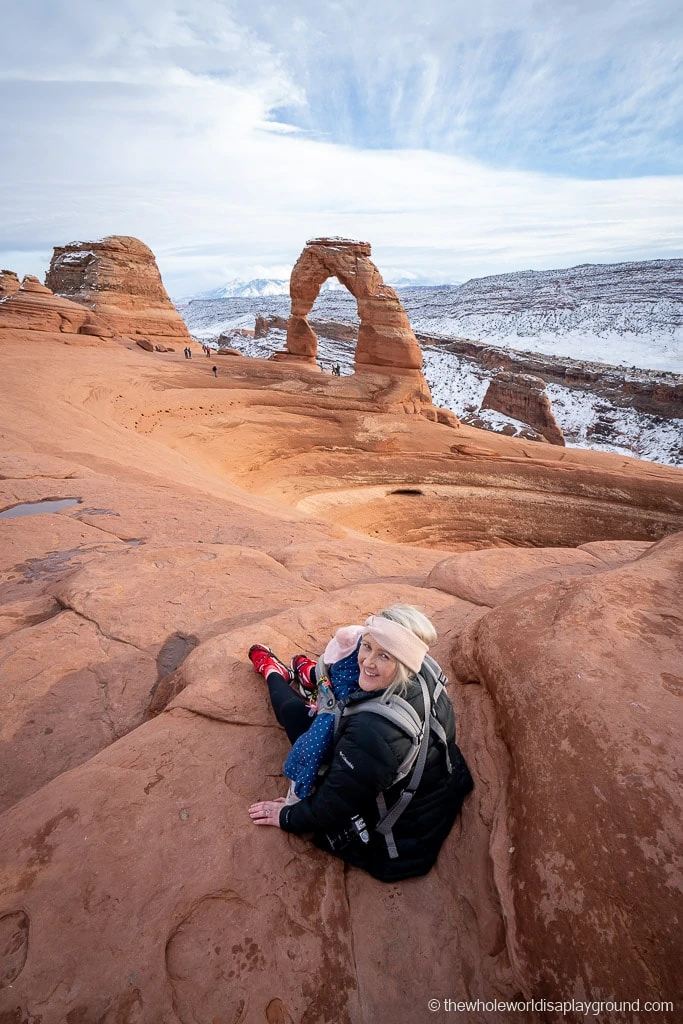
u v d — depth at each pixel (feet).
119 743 8.52
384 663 6.91
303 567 17.92
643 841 5.76
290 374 142.61
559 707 7.39
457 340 443.32
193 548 17.98
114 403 97.96
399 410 135.54
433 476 107.24
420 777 6.89
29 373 97.25
